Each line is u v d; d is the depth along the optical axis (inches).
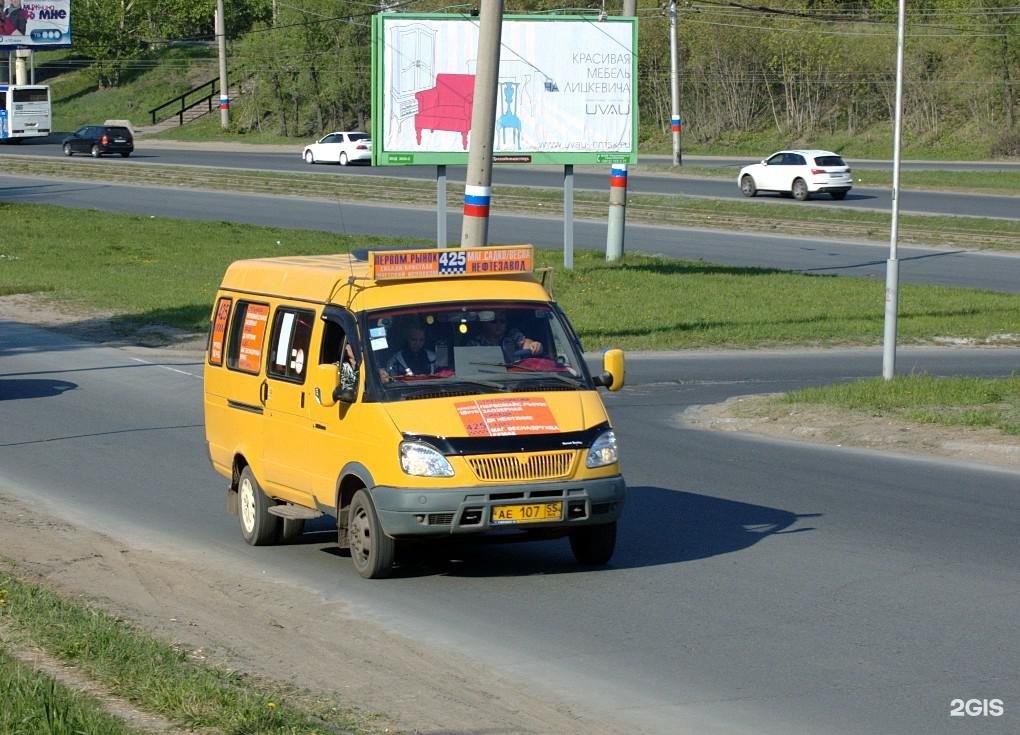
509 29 2743.6
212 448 1042.1
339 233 3700.8
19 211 4077.3
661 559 896.3
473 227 1739.7
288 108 7824.8
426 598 799.1
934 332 2287.2
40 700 537.6
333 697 605.6
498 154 2783.0
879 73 6776.6
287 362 920.9
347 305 865.5
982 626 722.2
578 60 2795.3
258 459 955.3
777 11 5753.0
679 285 2770.7
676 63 5669.3
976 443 1314.0
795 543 936.9
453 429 800.3
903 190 4751.5
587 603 782.5
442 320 858.1
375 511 816.9
